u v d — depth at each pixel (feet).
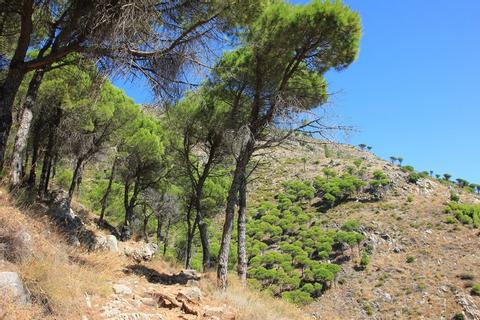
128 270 30.22
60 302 15.96
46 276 17.20
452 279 196.13
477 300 179.93
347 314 185.68
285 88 36.73
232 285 34.40
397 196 284.00
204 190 78.02
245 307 26.22
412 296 190.29
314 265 216.74
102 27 19.26
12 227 19.53
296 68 35.53
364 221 255.29
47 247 21.63
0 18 29.04
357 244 232.32
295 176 339.57
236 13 21.99
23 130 30.99
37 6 21.76
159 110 22.03
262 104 38.40
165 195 87.25
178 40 20.72
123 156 69.77
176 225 122.21
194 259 159.94
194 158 63.36
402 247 228.63
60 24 23.54
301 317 33.27
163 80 20.94
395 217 255.91
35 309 14.51
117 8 18.49
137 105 67.15
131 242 44.70
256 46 33.99
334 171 331.16
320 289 202.28
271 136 35.55
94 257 29.43
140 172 75.15
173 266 42.91
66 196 41.96
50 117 53.16
